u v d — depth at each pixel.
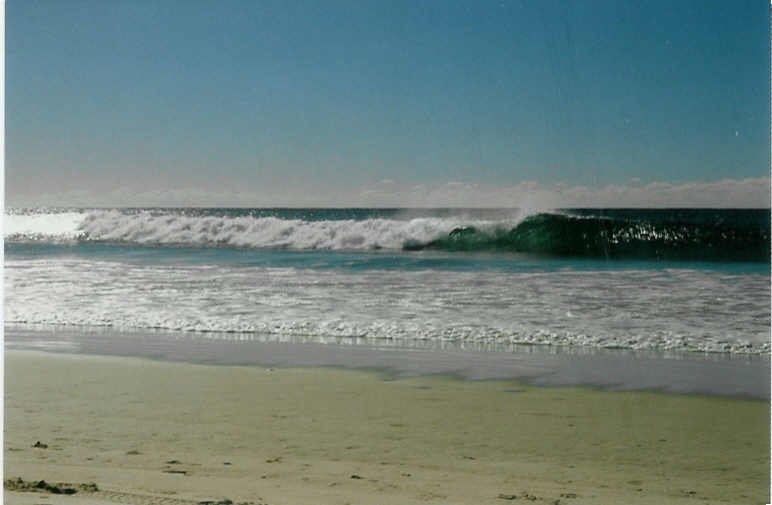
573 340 6.24
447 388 4.97
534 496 3.27
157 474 3.49
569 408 4.54
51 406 4.62
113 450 3.87
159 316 7.42
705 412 4.46
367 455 3.80
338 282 8.87
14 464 3.63
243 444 3.96
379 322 6.97
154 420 4.35
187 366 5.59
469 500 3.19
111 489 3.24
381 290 8.35
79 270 9.96
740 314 6.91
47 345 6.33
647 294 7.73
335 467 3.61
